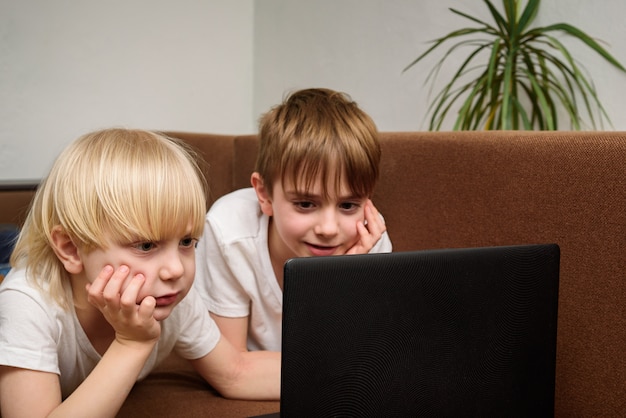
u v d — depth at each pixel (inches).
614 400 31.2
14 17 76.2
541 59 55.6
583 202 32.3
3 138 77.2
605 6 54.4
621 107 53.8
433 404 26.4
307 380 24.4
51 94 80.4
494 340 27.7
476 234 38.4
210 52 96.0
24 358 29.9
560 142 33.5
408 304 25.7
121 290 29.3
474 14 65.3
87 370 35.8
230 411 36.1
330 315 24.6
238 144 63.1
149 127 90.6
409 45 73.2
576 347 33.1
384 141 45.4
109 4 84.6
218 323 44.7
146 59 89.2
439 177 40.9
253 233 44.0
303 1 89.5
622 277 30.6
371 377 25.3
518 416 28.4
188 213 30.3
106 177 29.2
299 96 44.0
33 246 32.5
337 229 39.0
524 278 28.4
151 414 35.1
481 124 66.0
